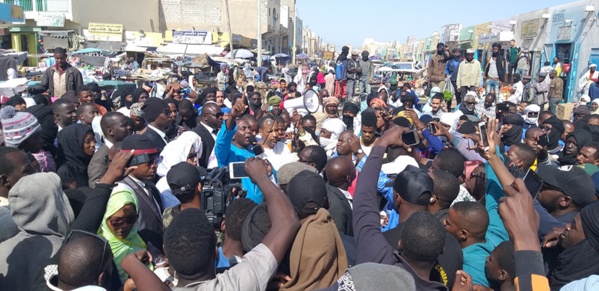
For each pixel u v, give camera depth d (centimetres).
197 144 525
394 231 304
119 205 308
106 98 961
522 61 1898
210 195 345
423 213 255
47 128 527
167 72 1858
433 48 4519
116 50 2739
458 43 3222
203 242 219
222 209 342
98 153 443
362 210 288
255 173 274
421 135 566
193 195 348
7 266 277
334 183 402
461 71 1475
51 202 293
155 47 3000
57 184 302
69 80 921
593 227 273
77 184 460
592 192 357
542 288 193
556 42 1886
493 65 1638
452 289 264
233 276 219
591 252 278
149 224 364
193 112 781
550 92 1580
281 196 259
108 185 286
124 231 314
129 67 2275
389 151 497
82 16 3222
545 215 344
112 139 495
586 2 1664
